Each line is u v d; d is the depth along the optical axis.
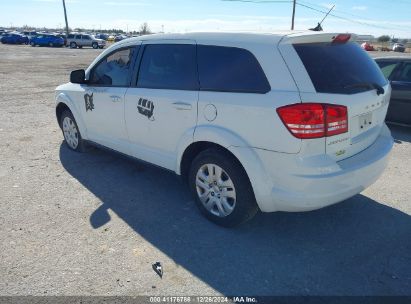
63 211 4.14
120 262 3.26
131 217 4.04
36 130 7.42
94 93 5.08
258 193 3.39
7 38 56.03
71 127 5.97
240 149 3.39
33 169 5.36
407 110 7.59
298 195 3.20
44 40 51.41
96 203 4.34
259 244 3.56
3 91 12.34
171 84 4.04
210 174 3.78
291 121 3.06
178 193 4.64
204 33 3.87
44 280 3.02
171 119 4.01
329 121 3.09
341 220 4.02
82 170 5.33
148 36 4.45
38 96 11.49
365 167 3.40
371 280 3.08
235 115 3.40
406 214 4.16
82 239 3.60
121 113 4.67
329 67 3.27
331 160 3.19
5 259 3.27
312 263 3.29
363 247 3.54
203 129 3.66
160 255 3.37
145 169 5.39
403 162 5.81
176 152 4.09
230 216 3.69
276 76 3.21
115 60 4.85
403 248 3.52
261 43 3.35
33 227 3.79
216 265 3.25
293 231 3.79
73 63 24.64
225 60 3.59
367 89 3.49
